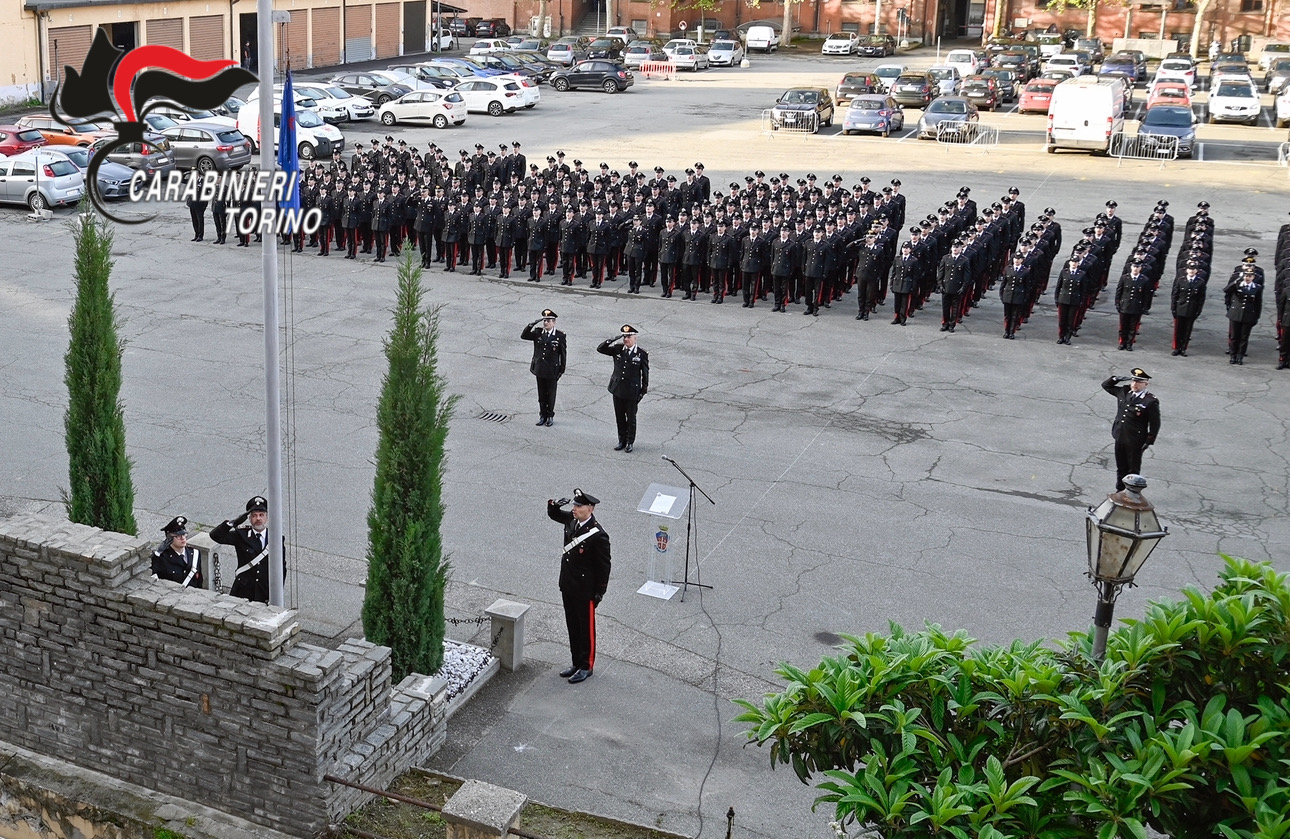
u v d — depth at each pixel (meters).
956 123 46.19
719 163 40.78
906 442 17.89
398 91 52.00
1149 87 60.50
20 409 18.30
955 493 16.12
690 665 11.94
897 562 14.16
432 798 9.28
